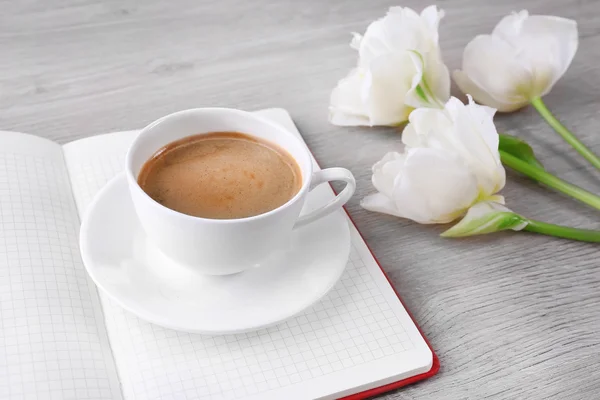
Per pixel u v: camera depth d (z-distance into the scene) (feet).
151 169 2.02
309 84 2.64
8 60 2.63
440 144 2.15
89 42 2.74
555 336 2.05
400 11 2.39
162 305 1.92
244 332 1.91
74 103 2.51
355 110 2.43
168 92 2.58
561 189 2.29
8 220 2.11
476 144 2.15
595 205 2.25
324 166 2.38
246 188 2.00
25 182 2.19
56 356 1.90
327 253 2.06
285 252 2.05
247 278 2.00
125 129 2.44
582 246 2.23
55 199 2.19
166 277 1.99
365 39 2.38
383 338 1.98
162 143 2.06
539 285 2.14
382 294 2.06
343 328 2.00
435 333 2.04
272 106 2.56
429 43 2.36
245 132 2.11
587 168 2.42
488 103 2.52
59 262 2.06
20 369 1.87
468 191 2.15
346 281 2.08
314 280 2.01
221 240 1.90
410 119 2.23
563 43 2.42
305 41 2.81
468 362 1.99
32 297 1.98
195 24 2.86
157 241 1.96
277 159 2.07
